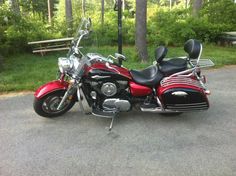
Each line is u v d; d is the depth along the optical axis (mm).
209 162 3912
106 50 11164
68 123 5020
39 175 3678
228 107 5684
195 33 12508
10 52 10891
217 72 8188
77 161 3953
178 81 4762
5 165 3883
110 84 4770
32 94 6477
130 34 12875
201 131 4738
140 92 4852
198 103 4789
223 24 12773
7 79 7289
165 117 5230
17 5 13734
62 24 13195
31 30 11703
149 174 3678
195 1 15234
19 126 4949
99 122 5051
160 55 4809
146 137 4555
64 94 5055
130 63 9016
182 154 4098
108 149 4230
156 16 13211
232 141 4434
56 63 9273
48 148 4273
